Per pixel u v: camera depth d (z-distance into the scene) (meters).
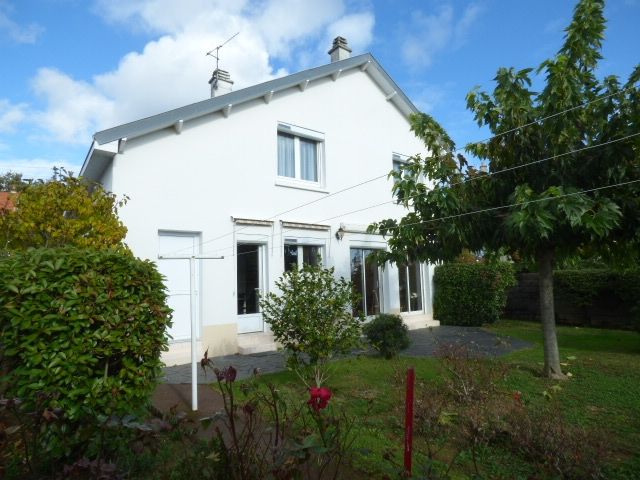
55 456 3.01
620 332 12.93
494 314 14.55
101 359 3.70
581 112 6.47
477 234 7.44
